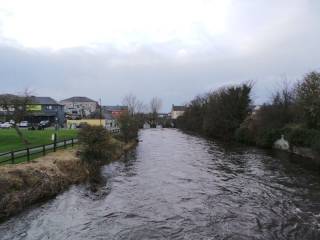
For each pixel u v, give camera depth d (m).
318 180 25.91
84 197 21.61
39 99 95.06
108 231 15.77
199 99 114.94
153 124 154.88
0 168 20.47
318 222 16.50
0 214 17.25
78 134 30.48
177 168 32.59
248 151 46.19
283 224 16.34
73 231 15.77
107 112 139.75
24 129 64.62
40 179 21.55
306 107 39.28
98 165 31.12
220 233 15.32
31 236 15.12
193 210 18.88
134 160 38.12
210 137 76.50
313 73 42.78
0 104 34.75
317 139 35.25
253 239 14.55
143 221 17.11
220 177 27.89
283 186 24.11
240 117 67.25
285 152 43.72
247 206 19.47
